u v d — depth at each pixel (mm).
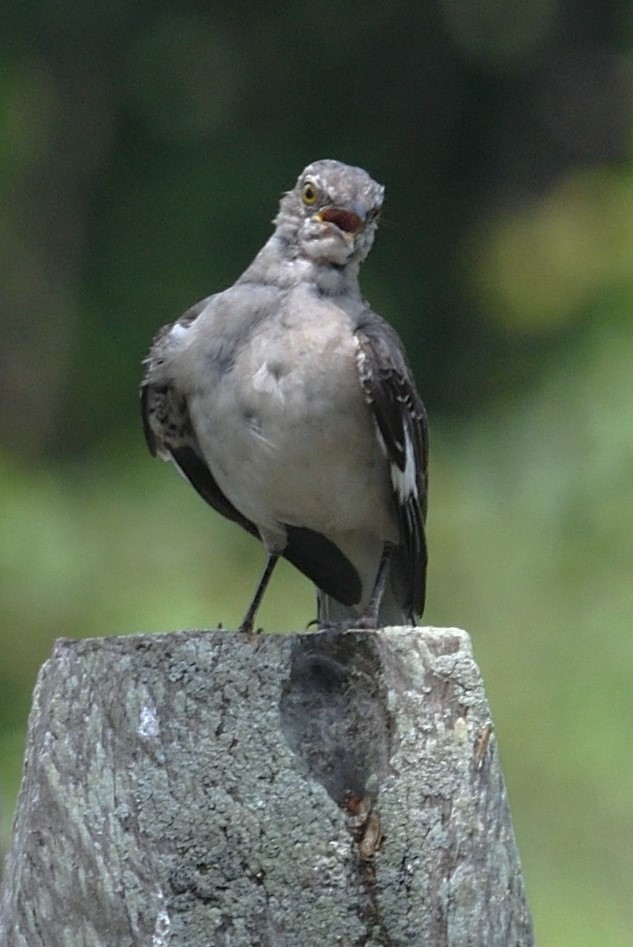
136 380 18062
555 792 12383
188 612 14344
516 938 5309
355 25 20406
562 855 12023
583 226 16438
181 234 18922
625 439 13930
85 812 5250
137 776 5262
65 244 19188
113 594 14805
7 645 14492
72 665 5348
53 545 15117
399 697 5367
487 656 13500
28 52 19359
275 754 5285
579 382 14516
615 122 20047
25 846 5273
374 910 5219
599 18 20531
